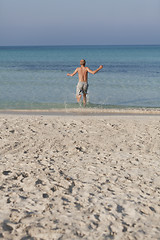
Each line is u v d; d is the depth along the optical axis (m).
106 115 9.24
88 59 51.22
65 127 7.10
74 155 5.09
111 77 21.27
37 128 6.92
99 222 2.82
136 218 2.92
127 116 8.80
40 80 18.95
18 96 13.06
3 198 3.30
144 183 3.86
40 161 4.70
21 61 43.19
